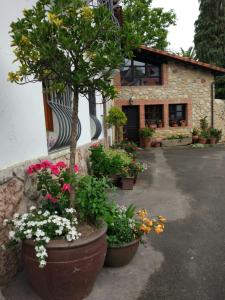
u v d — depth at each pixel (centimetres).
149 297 223
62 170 276
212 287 236
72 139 237
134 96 1327
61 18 197
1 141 236
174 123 1388
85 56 212
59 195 254
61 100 434
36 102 307
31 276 208
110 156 613
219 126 1440
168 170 752
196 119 1398
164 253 294
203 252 296
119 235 265
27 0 294
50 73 221
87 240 201
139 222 289
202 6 2066
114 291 230
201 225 369
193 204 457
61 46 198
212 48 1989
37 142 308
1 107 238
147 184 594
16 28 201
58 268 196
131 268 265
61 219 213
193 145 1306
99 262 216
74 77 203
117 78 1302
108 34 208
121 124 961
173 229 357
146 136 1303
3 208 228
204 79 1380
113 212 272
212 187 566
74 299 214
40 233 196
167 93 1352
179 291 231
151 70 1355
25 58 204
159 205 453
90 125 655
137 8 1533
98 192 240
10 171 242
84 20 201
